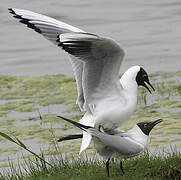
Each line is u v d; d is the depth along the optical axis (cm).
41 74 1962
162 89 1727
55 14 2669
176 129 1418
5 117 1589
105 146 1045
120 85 1079
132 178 1030
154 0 2864
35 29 1097
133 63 2008
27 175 1138
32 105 1667
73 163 1170
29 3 2842
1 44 2328
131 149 1028
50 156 1310
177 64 1967
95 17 2616
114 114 1073
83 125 1014
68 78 1902
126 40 2270
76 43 984
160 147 1296
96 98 1085
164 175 1046
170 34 2319
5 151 1374
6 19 2608
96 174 1066
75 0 2928
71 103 1669
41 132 1475
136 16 2617
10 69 2033
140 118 1520
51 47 2275
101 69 1055
